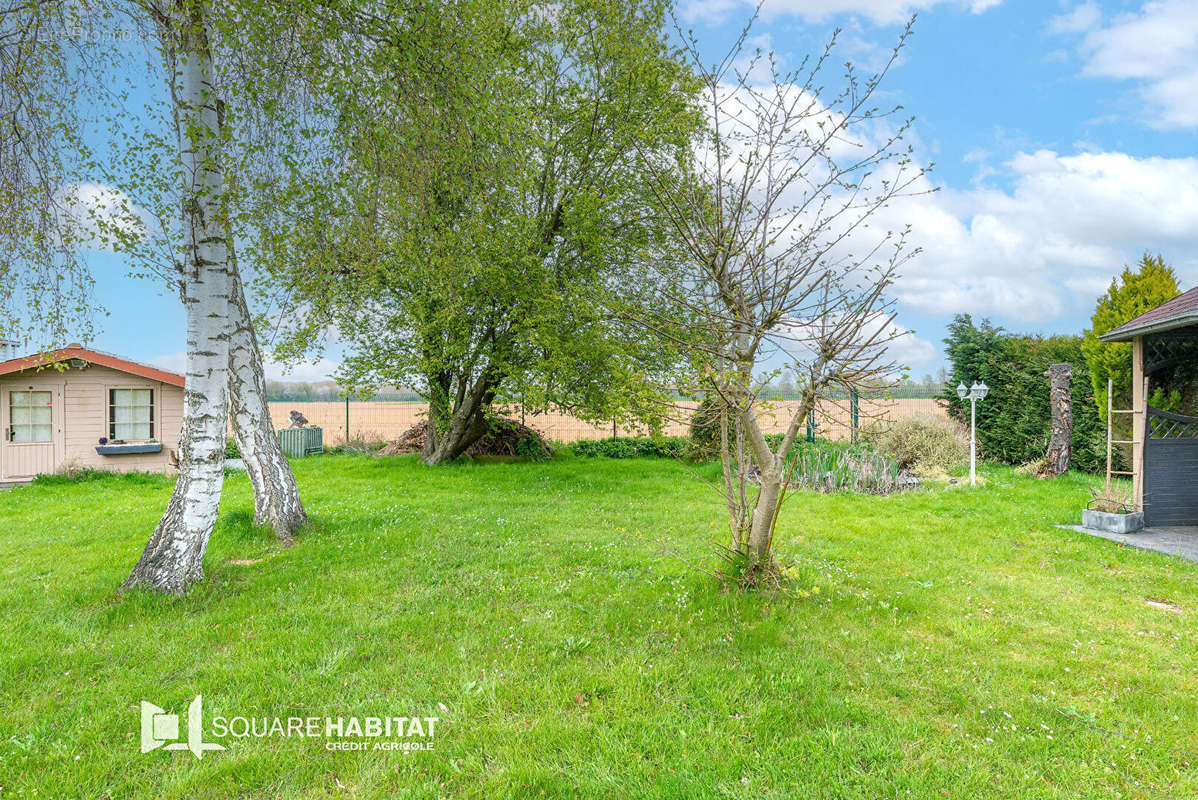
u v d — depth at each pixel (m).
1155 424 8.48
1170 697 3.45
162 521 5.45
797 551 6.66
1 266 6.03
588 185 11.61
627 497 10.59
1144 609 4.88
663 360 8.06
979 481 11.76
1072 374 13.63
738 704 3.32
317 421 24.38
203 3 5.09
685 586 5.21
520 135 7.97
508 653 3.96
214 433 5.61
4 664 3.80
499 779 2.68
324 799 2.60
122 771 2.78
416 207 6.92
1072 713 3.23
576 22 11.28
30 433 14.52
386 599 5.13
